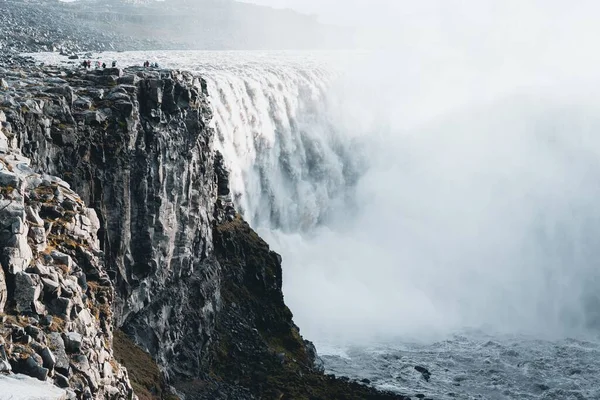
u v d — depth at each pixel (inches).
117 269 2987.2
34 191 1817.2
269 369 3757.4
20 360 1425.9
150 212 3216.0
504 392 4968.0
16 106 2485.2
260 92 6318.9
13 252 1531.7
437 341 5698.8
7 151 1947.6
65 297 1605.6
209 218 4023.1
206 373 3516.2
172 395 2955.2
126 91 3149.6
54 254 1683.1
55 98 2785.4
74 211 1855.3
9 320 1480.1
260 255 4399.6
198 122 3668.8
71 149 2753.4
